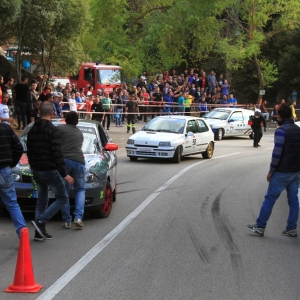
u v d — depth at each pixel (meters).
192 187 17.94
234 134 39.62
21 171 12.25
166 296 7.68
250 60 60.19
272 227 12.47
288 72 60.62
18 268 7.76
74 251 9.97
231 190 17.61
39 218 10.70
